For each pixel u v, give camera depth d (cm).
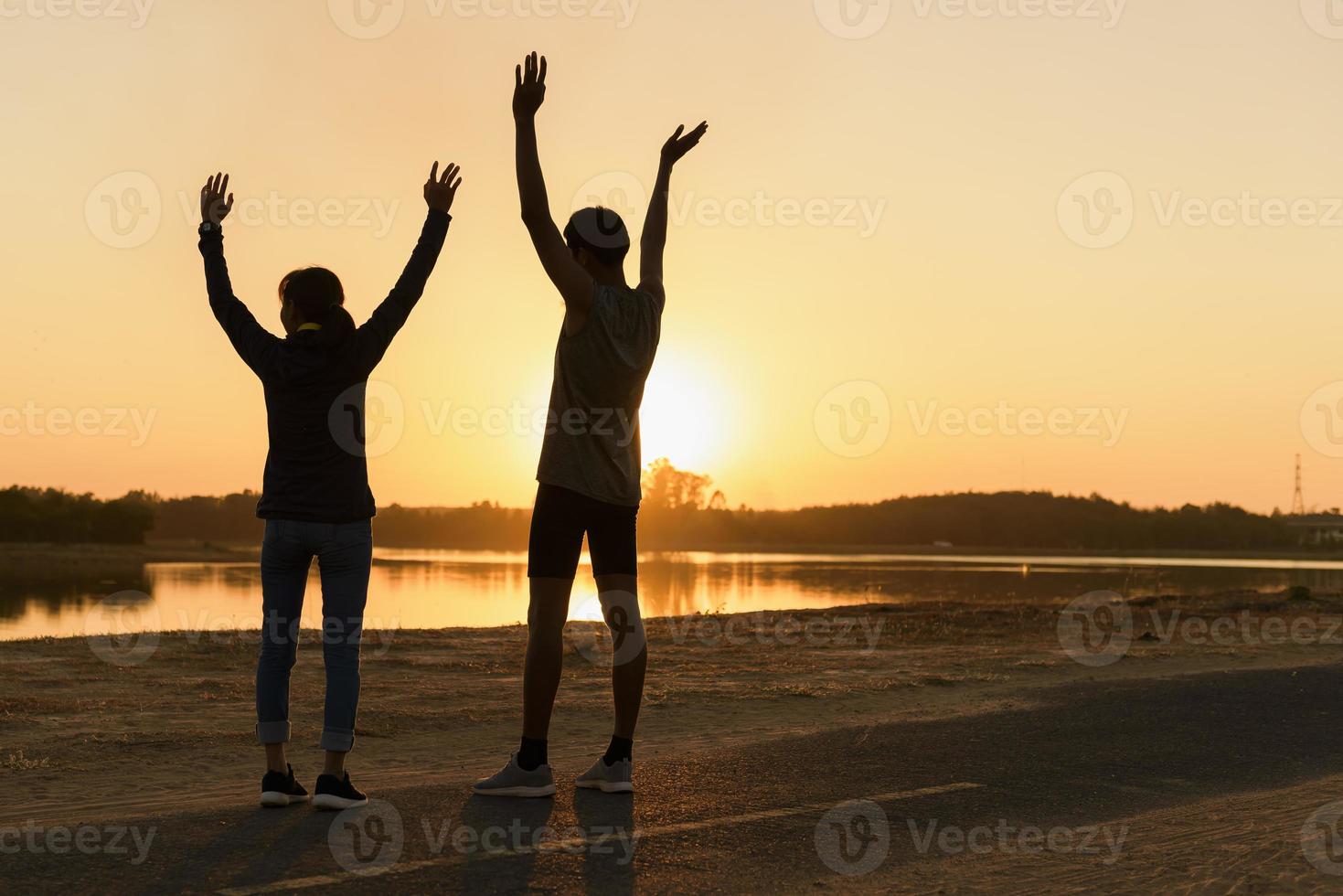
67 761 519
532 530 358
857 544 11494
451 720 669
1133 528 10750
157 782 472
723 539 11712
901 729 541
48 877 265
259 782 471
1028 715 593
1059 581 3822
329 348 340
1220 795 402
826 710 727
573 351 349
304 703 716
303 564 347
